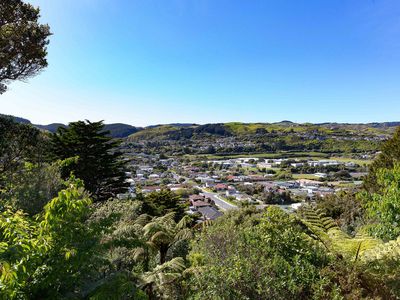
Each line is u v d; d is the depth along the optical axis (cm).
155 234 598
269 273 360
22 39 1145
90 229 346
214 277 348
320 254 434
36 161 1239
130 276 391
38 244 283
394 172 560
